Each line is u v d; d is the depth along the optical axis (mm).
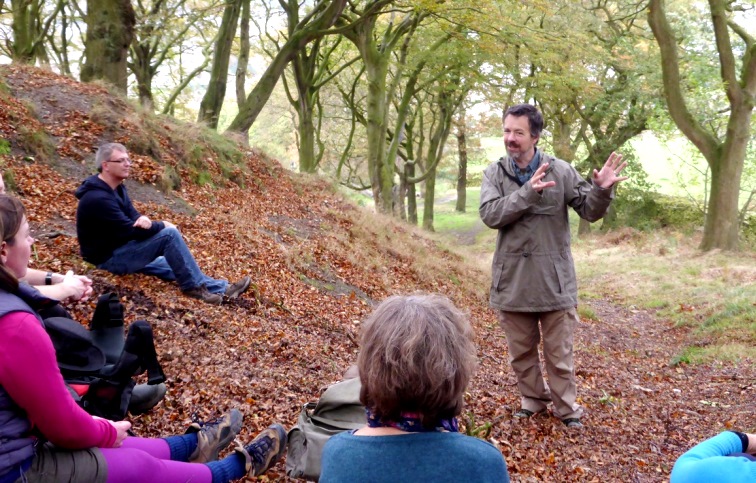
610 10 28906
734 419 6141
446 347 1682
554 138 30156
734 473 1723
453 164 46625
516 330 5109
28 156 8391
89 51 12969
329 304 7945
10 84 10039
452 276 12641
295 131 33969
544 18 21859
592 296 16031
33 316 2025
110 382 2668
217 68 16406
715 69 22250
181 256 5988
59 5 19969
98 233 5805
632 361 9406
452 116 30734
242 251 8414
